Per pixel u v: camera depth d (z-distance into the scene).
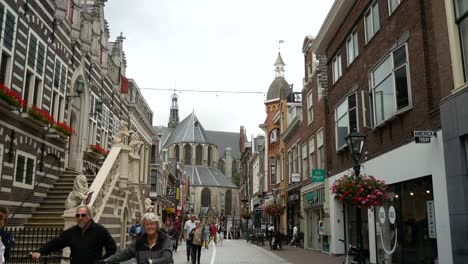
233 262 19.17
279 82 47.84
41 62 17.08
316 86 27.11
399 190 14.83
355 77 19.23
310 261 19.44
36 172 16.70
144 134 39.06
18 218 15.02
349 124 19.77
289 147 35.88
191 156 98.31
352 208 20.91
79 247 6.09
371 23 17.47
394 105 14.87
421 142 12.10
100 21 25.19
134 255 6.03
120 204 18.58
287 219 36.09
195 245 16.55
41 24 17.06
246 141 88.38
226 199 94.19
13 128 14.79
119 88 30.11
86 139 22.50
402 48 14.38
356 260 13.03
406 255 14.23
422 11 13.21
